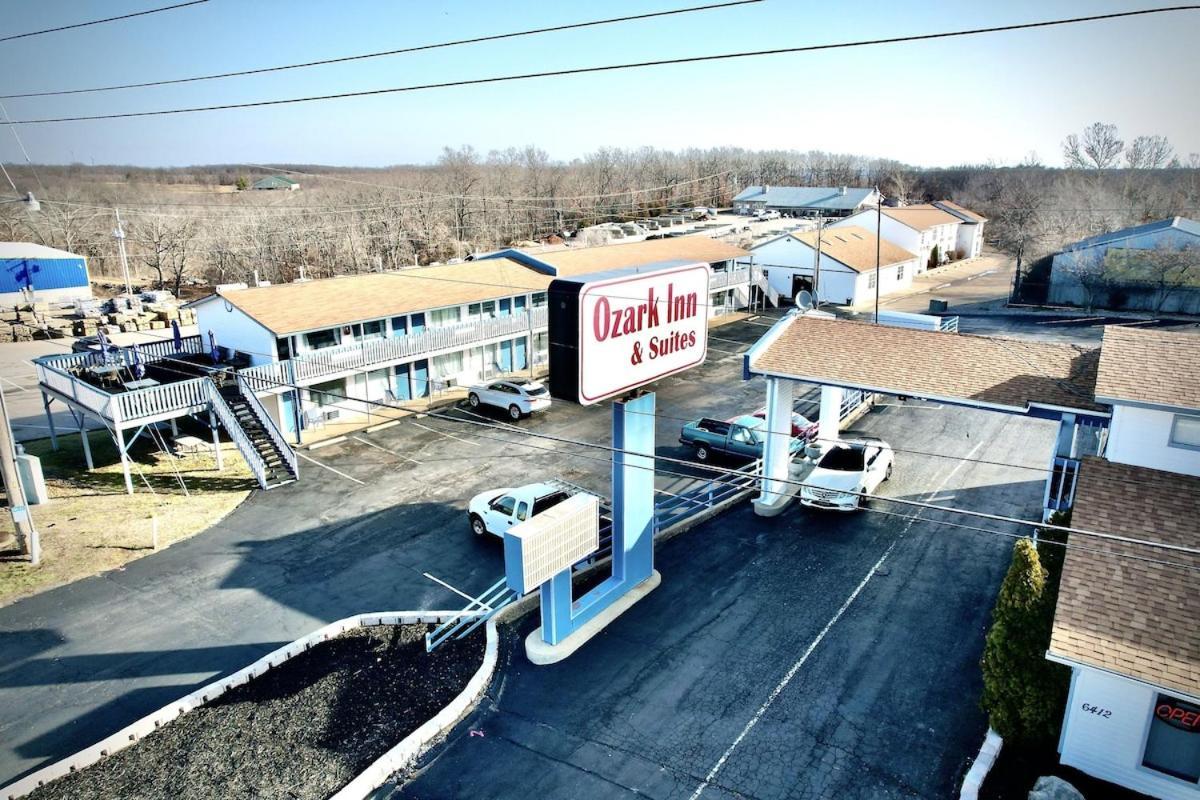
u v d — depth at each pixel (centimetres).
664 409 3241
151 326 5122
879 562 1877
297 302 3225
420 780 1241
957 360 2009
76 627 1752
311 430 3117
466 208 9525
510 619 1717
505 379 3725
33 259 5875
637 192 12412
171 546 2138
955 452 2602
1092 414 1714
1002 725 1246
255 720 1410
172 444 2975
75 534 2212
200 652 1644
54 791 1249
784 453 2186
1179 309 4812
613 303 1538
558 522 1499
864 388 1977
